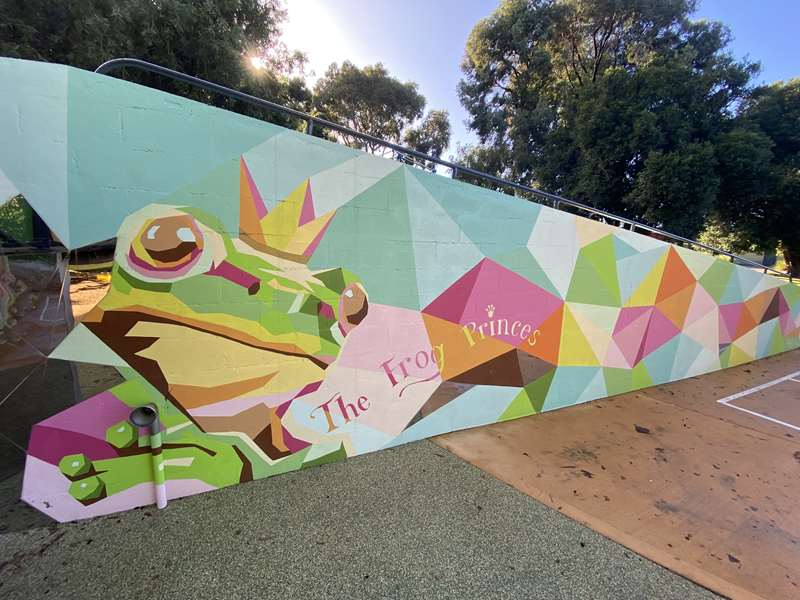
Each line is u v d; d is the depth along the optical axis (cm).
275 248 237
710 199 1110
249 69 902
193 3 804
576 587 182
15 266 183
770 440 353
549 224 364
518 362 364
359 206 264
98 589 168
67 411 197
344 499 237
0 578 171
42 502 196
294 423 258
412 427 311
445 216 304
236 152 219
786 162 1406
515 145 1669
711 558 205
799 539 223
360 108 2211
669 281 476
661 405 429
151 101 196
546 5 1612
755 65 1349
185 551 191
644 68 1239
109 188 191
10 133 171
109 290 197
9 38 630
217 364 228
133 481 216
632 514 238
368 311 278
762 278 619
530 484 263
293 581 177
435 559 194
